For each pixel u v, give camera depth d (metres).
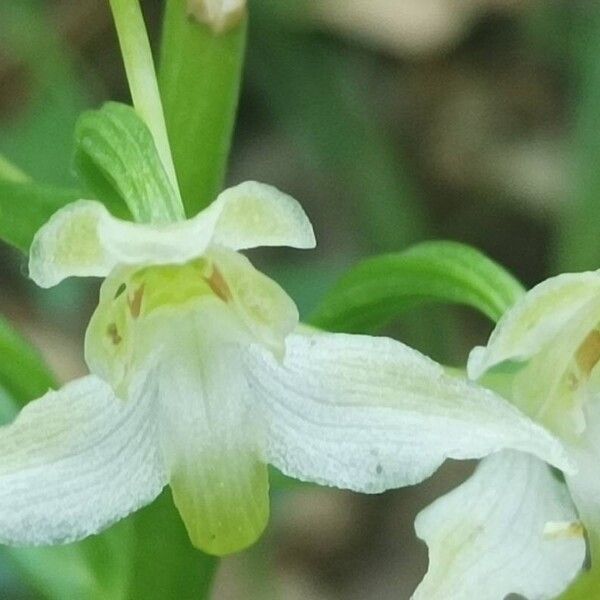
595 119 0.12
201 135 0.06
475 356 0.06
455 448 0.05
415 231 0.12
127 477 0.05
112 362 0.05
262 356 0.06
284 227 0.05
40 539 0.05
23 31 0.12
